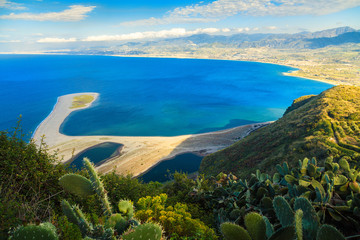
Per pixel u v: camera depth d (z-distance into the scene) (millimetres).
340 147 38188
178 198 10875
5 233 2855
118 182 9906
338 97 61625
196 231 4895
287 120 58250
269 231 2648
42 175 5762
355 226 4344
